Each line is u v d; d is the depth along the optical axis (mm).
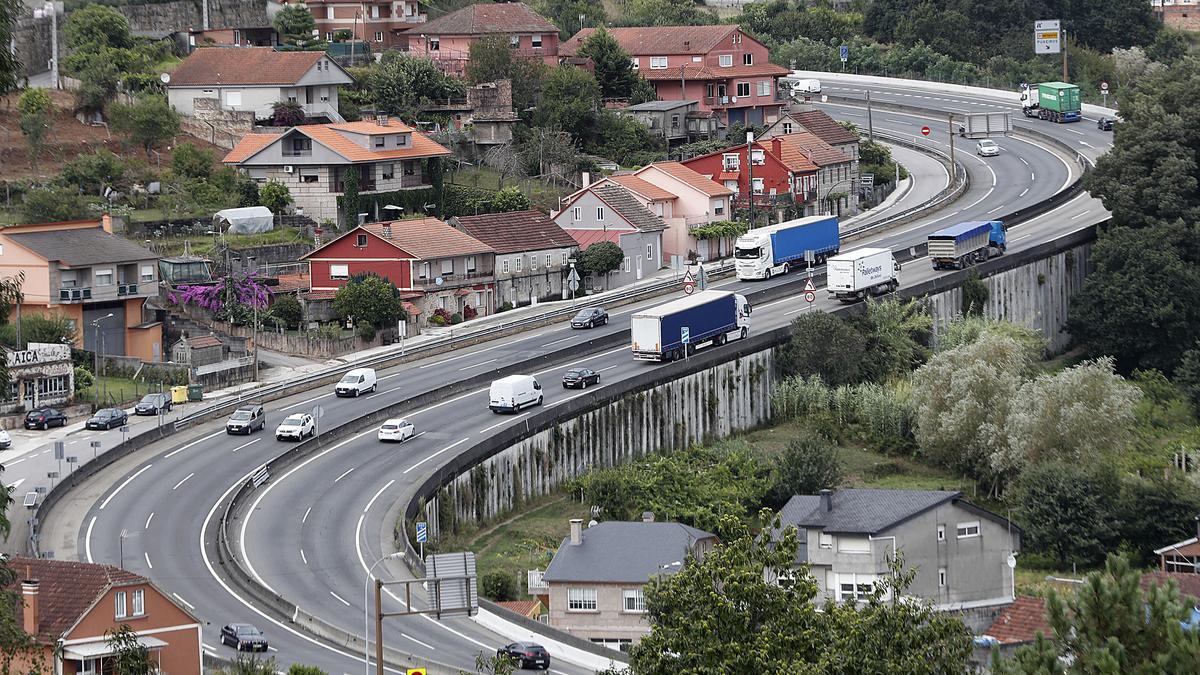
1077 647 143125
